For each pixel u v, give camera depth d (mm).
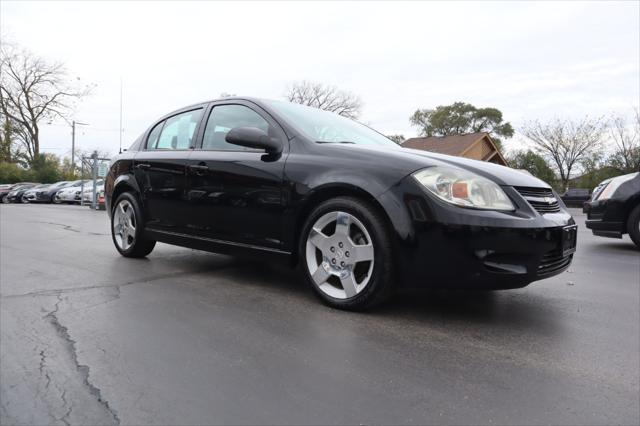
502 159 34906
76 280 3602
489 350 2244
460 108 52938
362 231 2705
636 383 1908
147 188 4195
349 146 2998
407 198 2555
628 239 7184
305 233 2953
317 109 3910
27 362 2045
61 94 44281
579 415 1646
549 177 35406
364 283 2707
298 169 2998
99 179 22797
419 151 3160
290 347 2242
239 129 3115
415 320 2674
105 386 1825
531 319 2740
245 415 1621
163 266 4172
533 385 1876
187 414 1625
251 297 3125
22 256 4699
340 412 1647
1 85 42188
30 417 1598
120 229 4641
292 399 1736
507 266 2459
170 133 4254
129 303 2961
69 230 7562
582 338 2434
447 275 2486
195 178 3650
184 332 2436
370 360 2102
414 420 1599
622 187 5797
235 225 3352
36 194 26406
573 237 2855
